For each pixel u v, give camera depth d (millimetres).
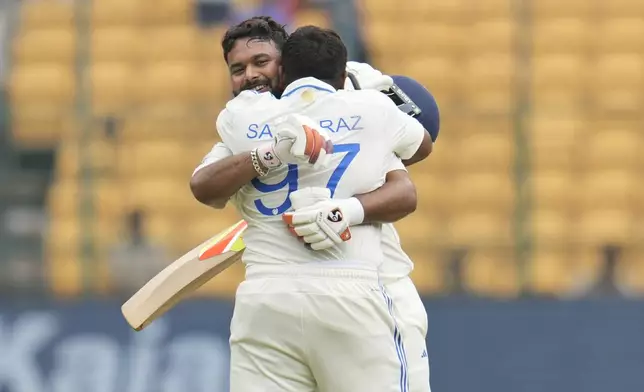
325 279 14664
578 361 31047
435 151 37281
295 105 14977
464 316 31328
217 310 31672
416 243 34062
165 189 36250
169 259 34250
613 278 33688
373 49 41062
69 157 36312
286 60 15367
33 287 33688
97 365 31688
